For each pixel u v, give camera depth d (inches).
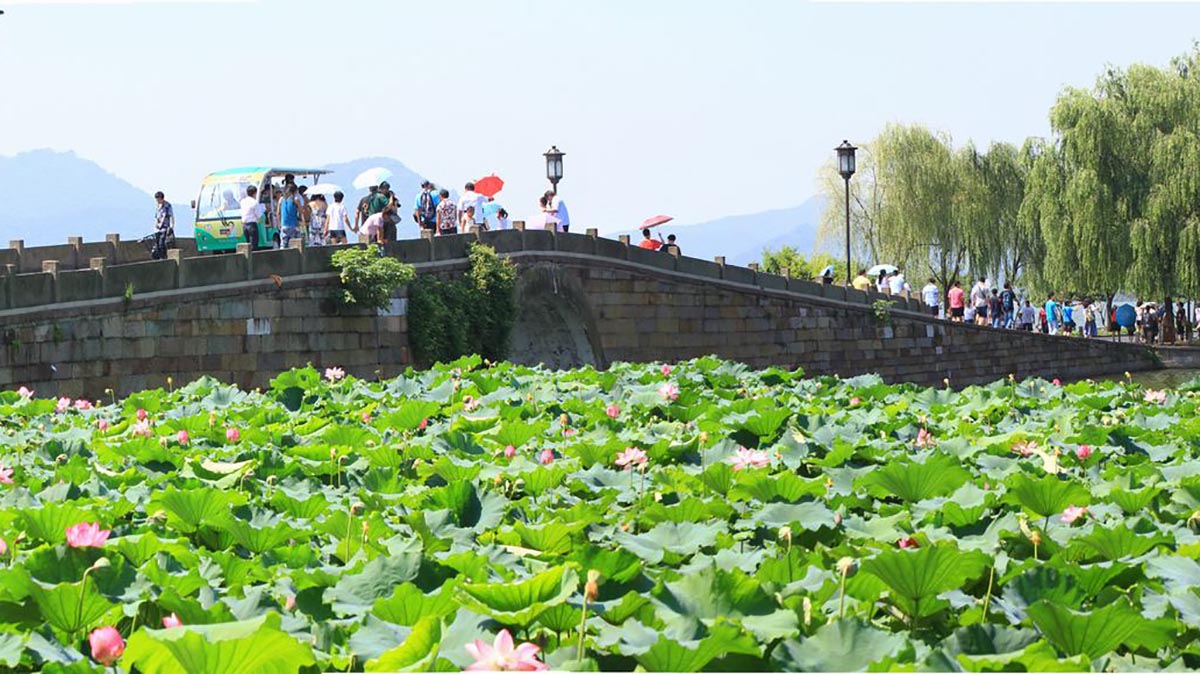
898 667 149.3
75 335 1044.5
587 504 281.6
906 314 1940.2
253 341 1200.2
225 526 254.4
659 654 159.5
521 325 1584.6
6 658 169.9
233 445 416.8
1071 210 2082.9
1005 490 281.6
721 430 428.8
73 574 203.2
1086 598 209.9
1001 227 2502.5
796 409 522.0
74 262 1285.7
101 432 480.1
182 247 1423.5
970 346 2031.3
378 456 368.8
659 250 1644.9
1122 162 2073.1
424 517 256.8
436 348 1352.1
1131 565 207.9
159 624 194.5
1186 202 2023.9
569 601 183.5
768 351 1764.3
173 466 369.4
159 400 610.5
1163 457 389.7
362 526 257.1
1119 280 2060.8
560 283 1514.5
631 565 198.8
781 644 162.9
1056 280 2114.9
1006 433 442.0
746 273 1740.9
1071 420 469.7
